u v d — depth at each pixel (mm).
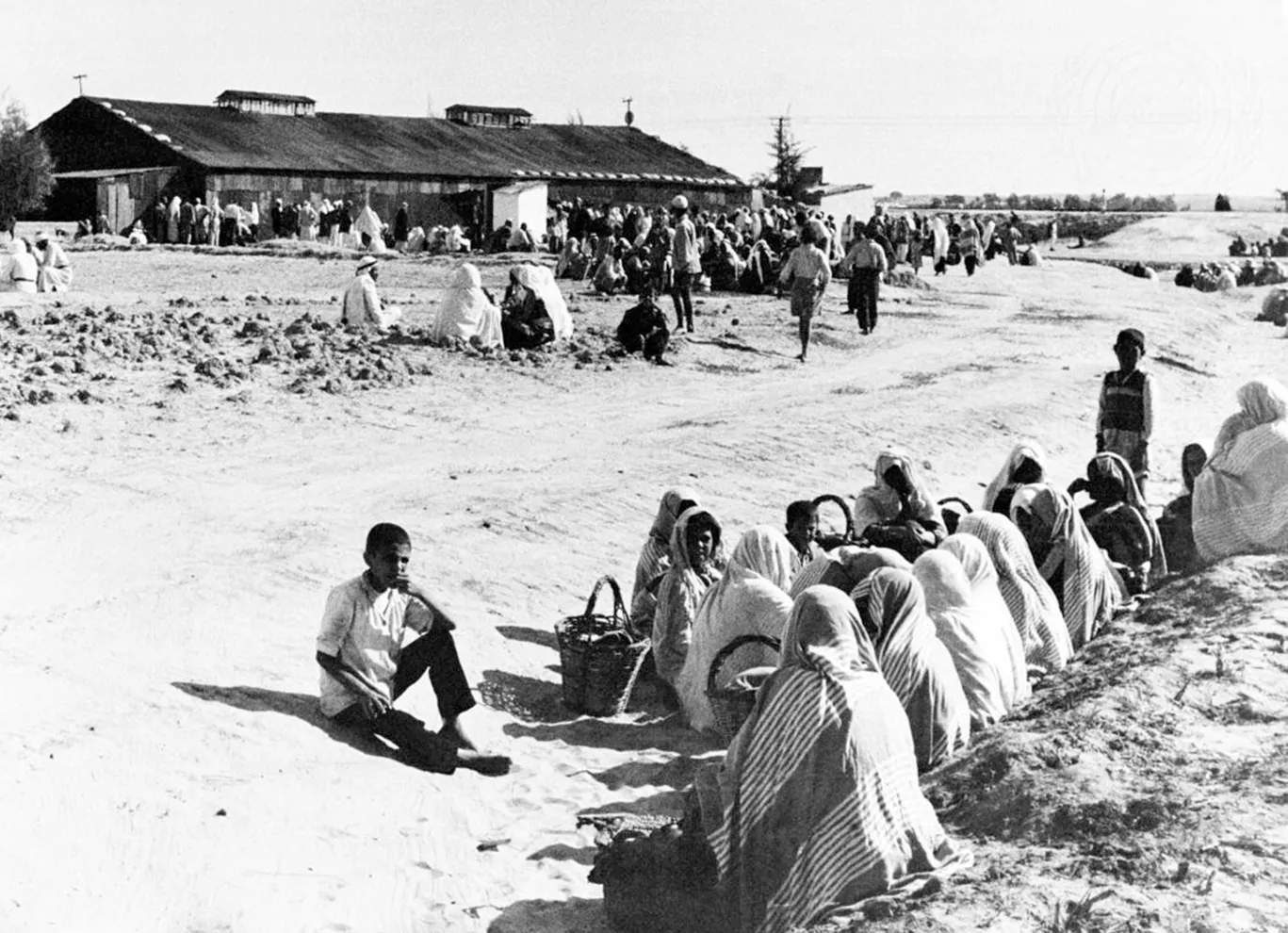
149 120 52219
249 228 45625
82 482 13852
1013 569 9742
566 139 64938
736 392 22281
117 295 27359
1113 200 119250
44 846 6762
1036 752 7309
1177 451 21797
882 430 20062
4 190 49500
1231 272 57062
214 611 10469
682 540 10453
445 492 14648
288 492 14188
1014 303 38250
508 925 6750
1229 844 5926
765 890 6199
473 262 38594
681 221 26406
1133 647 9562
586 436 18062
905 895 5812
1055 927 5191
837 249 39000
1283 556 11141
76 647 9406
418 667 8906
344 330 22625
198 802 7461
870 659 6465
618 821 7785
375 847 7414
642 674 10586
